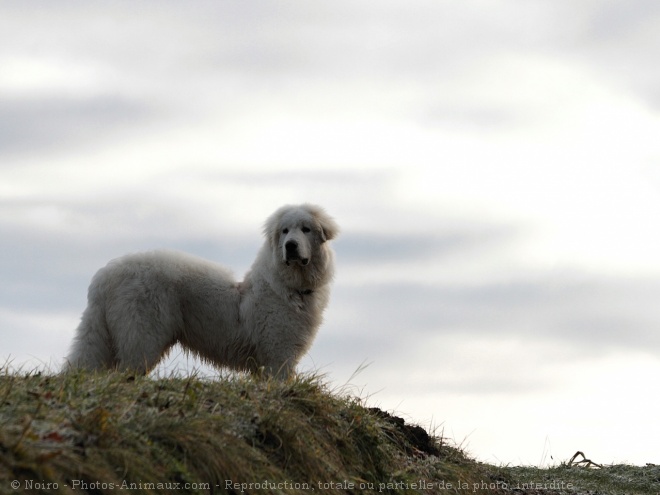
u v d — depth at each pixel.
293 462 16.25
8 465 12.09
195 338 24.95
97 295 24.22
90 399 15.25
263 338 24.55
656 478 27.33
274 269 24.73
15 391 14.96
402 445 19.89
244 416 16.66
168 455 14.37
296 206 25.83
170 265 24.38
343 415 18.50
